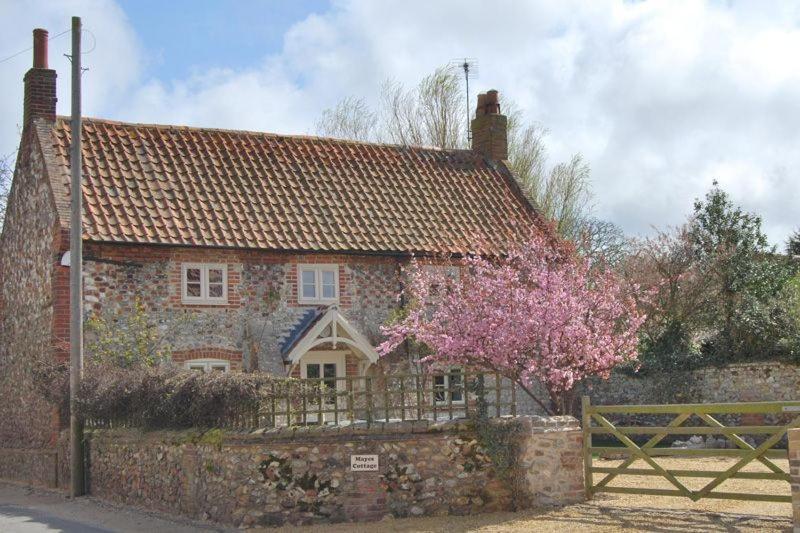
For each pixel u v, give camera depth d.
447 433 16.19
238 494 16.36
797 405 14.23
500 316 19.77
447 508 16.05
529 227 29.30
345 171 29.20
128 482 20.00
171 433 18.27
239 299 25.03
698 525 14.15
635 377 28.44
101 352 23.20
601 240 41.22
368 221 27.47
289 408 16.66
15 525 17.73
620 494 16.91
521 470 16.16
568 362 20.08
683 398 27.52
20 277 27.22
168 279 24.31
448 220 28.69
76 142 21.66
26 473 25.88
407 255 26.91
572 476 16.33
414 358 26.23
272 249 25.22
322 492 16.08
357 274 26.45
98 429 21.44
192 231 24.70
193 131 28.22
